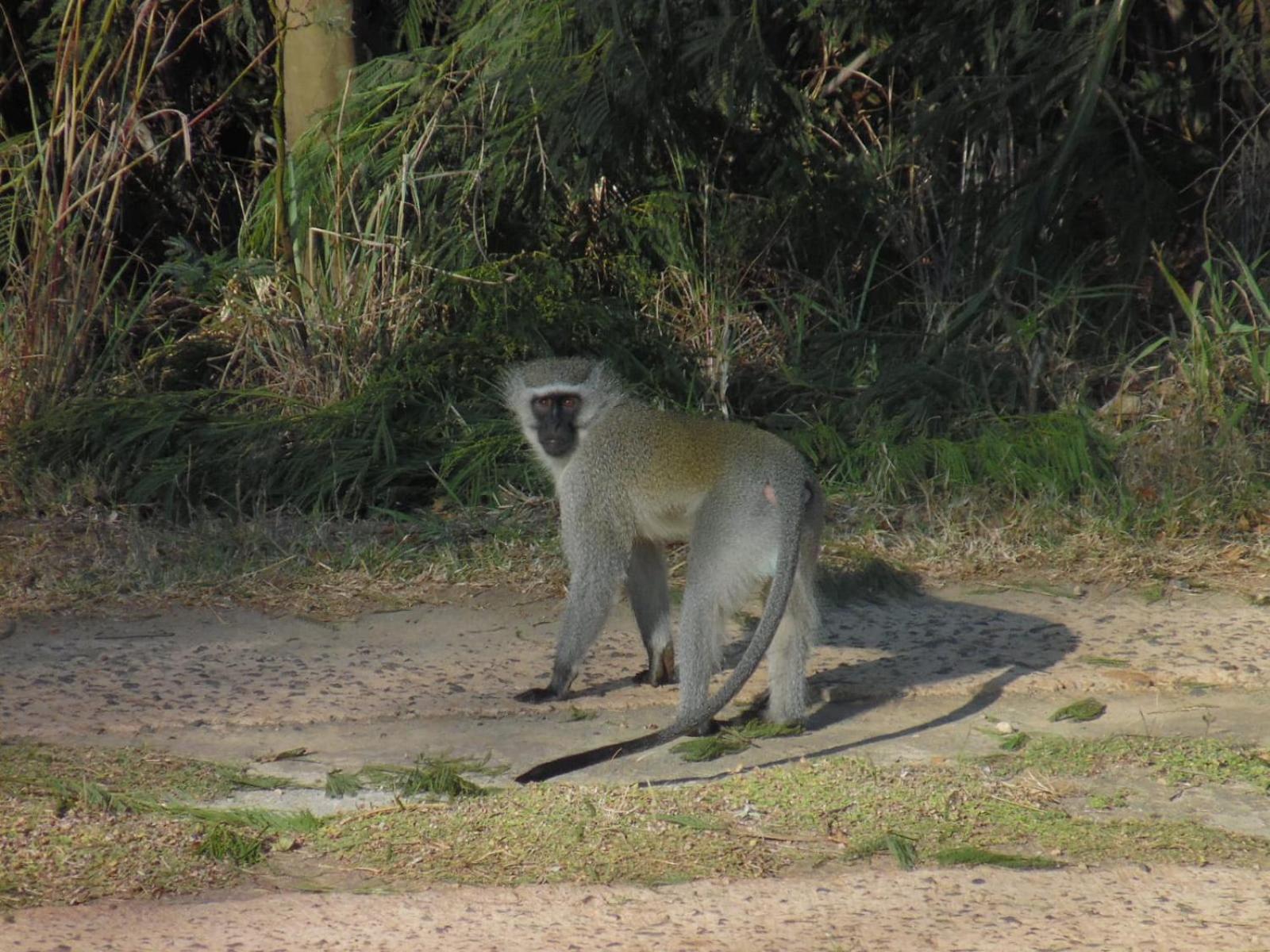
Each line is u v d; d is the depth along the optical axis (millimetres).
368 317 14305
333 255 14500
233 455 13016
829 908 6293
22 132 16750
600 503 8867
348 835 6977
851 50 17234
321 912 6203
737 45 14273
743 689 9297
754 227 15758
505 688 9250
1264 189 15773
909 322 15859
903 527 12531
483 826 7070
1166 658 9766
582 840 6910
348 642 10102
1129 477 13039
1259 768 7832
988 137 15992
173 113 16750
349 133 14648
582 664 9234
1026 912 6270
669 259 15453
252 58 16703
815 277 16156
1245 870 6703
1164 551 11953
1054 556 11875
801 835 7020
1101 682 9328
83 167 14648
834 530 12414
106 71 14453
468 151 14906
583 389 8984
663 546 9336
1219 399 13992
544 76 14125
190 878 6531
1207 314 15164
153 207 16812
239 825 7062
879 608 10867
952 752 8188
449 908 6254
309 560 11672
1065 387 14586
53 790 7375
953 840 6977
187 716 8633
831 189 15844
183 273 14578
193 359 14523
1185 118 16750
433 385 13883
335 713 8758
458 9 15500
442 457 13305
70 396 13773
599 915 6199
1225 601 10977
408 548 11938
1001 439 13391
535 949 5887
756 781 7598
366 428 13391
